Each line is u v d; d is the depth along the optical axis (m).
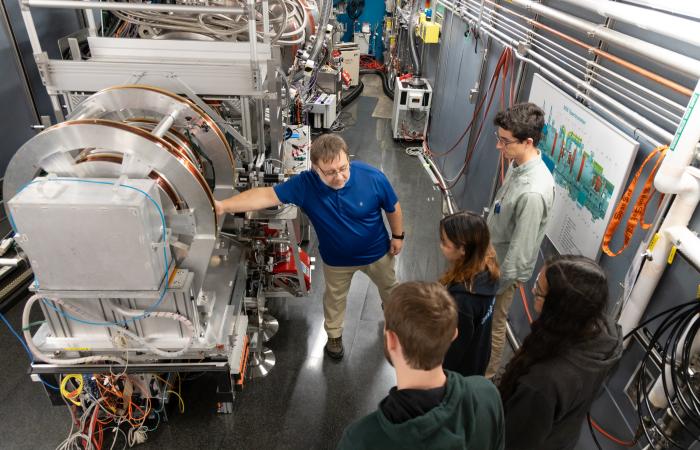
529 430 1.17
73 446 2.20
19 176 1.59
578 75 2.09
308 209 2.25
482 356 1.80
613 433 1.80
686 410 1.30
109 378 2.07
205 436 2.27
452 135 4.50
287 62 3.19
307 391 2.53
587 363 1.13
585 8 1.86
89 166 1.58
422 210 4.37
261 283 2.69
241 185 2.37
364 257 2.42
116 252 1.50
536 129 1.93
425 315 0.92
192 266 1.77
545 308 1.17
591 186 1.93
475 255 1.61
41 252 1.49
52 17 3.56
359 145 5.64
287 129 3.49
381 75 8.11
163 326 1.83
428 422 0.89
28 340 1.75
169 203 1.63
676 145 1.29
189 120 1.92
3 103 3.27
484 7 3.23
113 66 2.04
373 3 8.23
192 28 2.57
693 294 1.39
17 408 2.38
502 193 2.22
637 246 1.66
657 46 1.46
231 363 1.95
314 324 2.98
